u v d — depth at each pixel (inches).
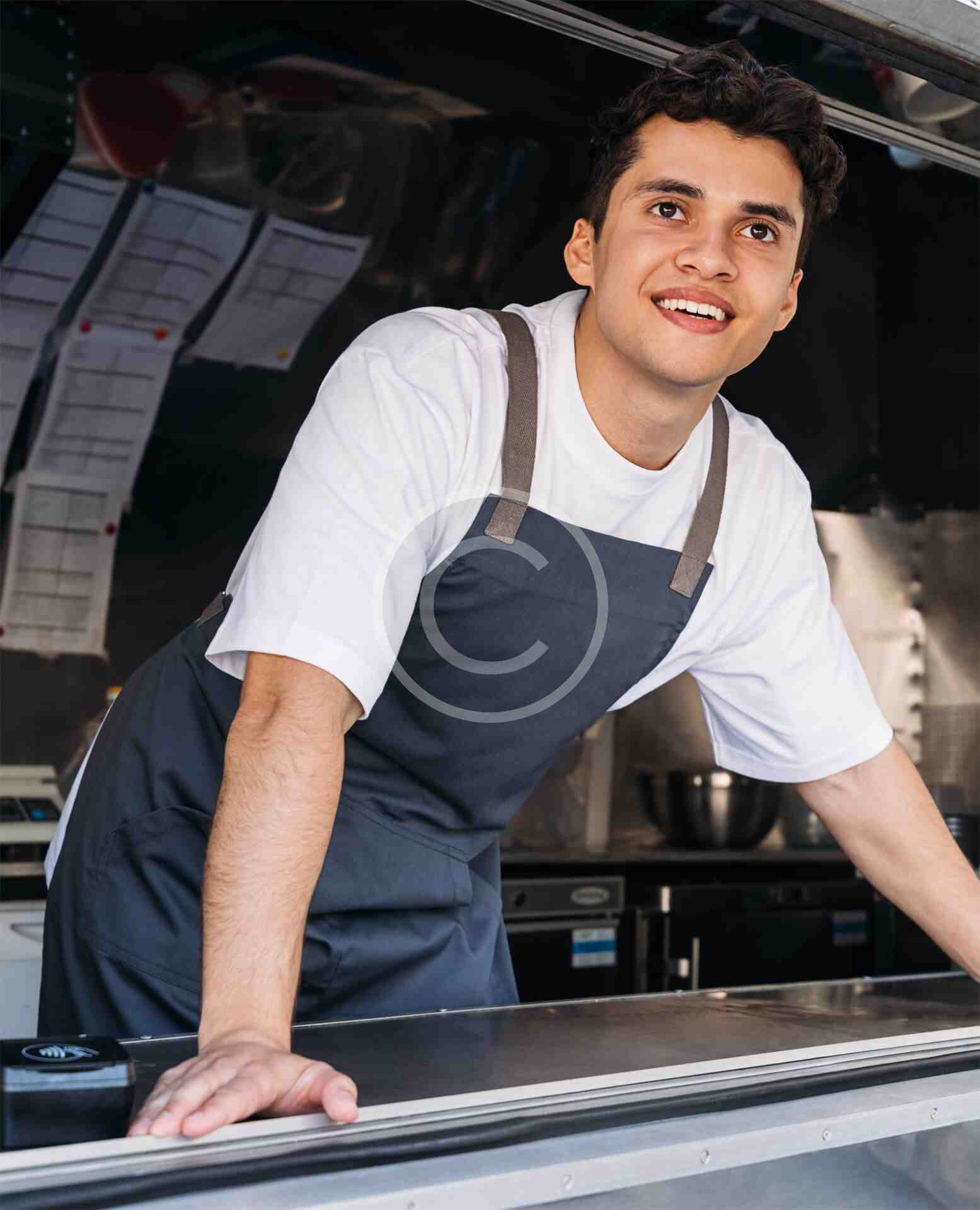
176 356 114.6
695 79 40.0
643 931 117.3
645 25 46.7
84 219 104.9
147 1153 23.7
